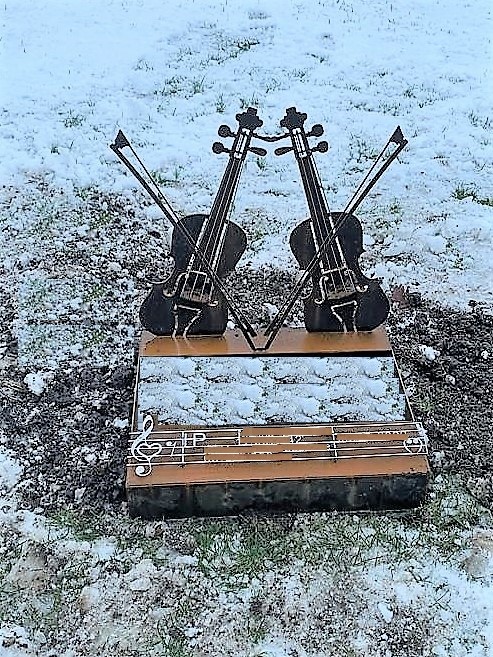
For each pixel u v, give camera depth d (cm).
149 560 147
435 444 171
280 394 158
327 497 152
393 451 151
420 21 373
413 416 159
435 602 142
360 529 152
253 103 305
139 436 152
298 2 393
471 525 155
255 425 154
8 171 262
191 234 160
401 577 146
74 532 152
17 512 156
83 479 162
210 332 168
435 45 351
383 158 271
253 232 237
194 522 153
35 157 268
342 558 148
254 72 329
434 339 199
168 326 167
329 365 162
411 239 236
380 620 139
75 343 197
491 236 236
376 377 161
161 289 163
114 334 200
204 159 271
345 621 139
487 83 320
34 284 216
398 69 331
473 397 183
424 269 225
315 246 163
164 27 365
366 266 226
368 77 325
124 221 243
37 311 207
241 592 143
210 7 386
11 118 291
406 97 310
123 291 215
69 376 186
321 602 142
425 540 151
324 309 167
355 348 165
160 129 288
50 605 141
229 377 161
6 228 238
